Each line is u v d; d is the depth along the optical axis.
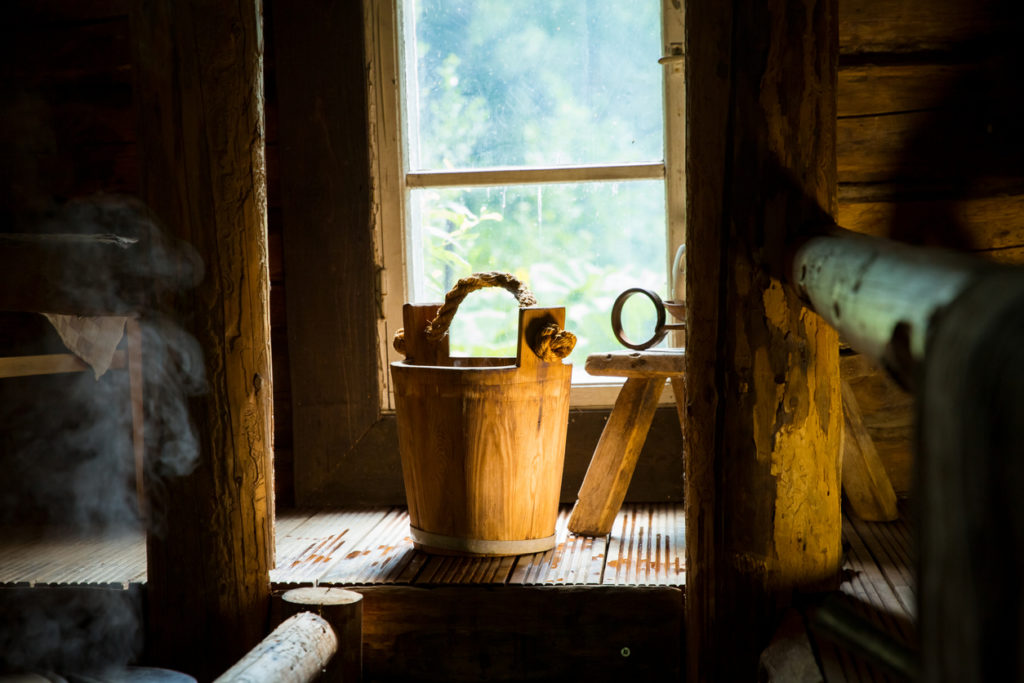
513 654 2.29
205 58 2.27
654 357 2.51
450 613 2.30
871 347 1.02
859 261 1.31
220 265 2.31
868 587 2.12
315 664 1.99
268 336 2.41
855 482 2.69
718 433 2.12
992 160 2.81
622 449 2.68
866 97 2.82
